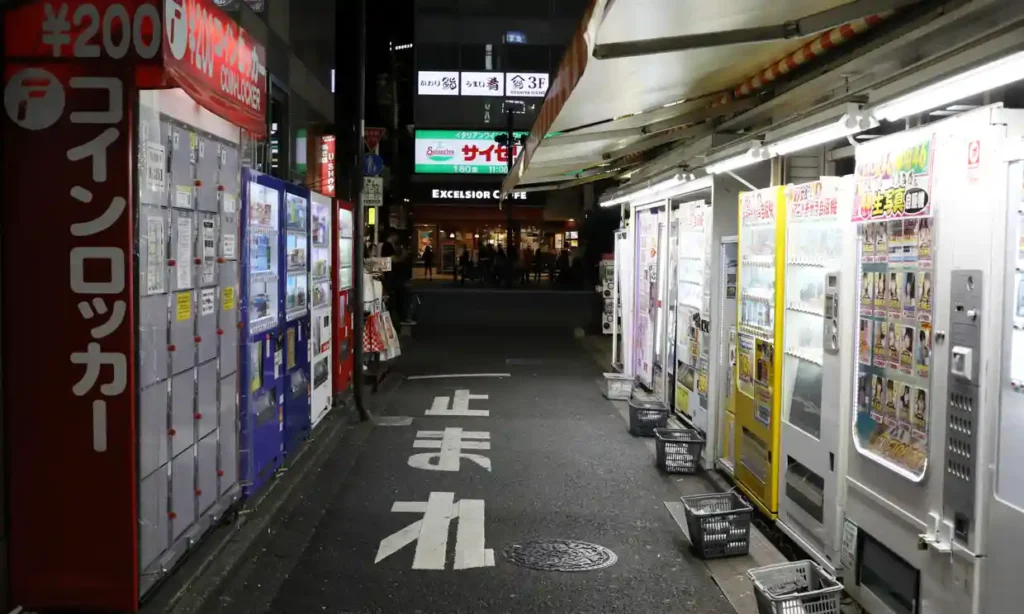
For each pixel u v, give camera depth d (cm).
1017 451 361
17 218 445
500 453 933
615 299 1516
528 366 1634
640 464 885
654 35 507
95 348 448
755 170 835
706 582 571
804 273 600
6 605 453
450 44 3934
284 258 795
